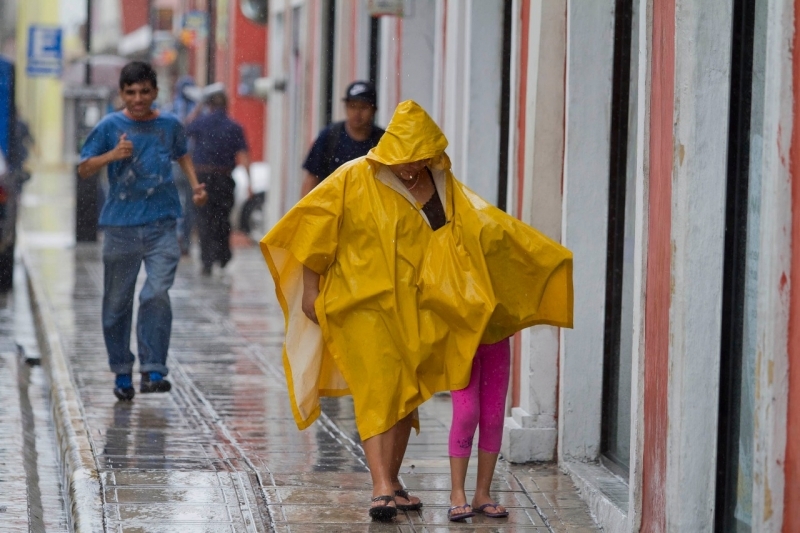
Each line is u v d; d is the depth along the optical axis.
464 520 19.81
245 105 88.38
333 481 21.91
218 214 54.84
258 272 56.66
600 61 22.38
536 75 22.88
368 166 19.09
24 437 27.83
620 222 22.50
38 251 61.44
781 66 14.11
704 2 16.14
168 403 28.22
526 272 19.06
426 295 18.81
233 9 87.94
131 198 27.73
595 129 22.45
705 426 16.50
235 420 26.69
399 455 20.38
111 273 27.94
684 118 16.28
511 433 23.17
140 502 20.25
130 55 123.12
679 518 16.58
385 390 19.03
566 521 20.06
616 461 22.25
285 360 19.84
